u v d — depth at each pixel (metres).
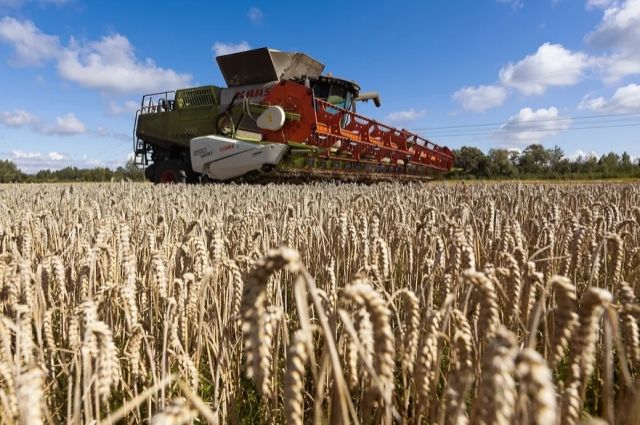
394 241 3.97
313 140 13.93
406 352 1.39
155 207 5.90
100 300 1.89
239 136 15.38
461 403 1.10
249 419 2.29
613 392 2.13
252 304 0.95
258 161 13.84
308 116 13.84
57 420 1.74
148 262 2.98
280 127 13.66
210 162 15.05
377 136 17.09
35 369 1.01
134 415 1.85
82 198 7.98
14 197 8.86
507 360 0.76
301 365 0.93
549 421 0.65
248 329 0.97
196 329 2.51
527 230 4.88
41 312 2.09
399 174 18.66
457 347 1.18
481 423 0.78
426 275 2.44
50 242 3.91
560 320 1.16
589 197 8.48
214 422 0.88
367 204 5.66
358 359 1.25
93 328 1.29
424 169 20.22
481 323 1.21
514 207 6.13
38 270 2.12
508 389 0.75
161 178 17.84
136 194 9.08
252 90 16.36
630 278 3.16
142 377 2.06
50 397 1.90
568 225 3.60
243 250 3.48
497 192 9.91
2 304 2.38
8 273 2.16
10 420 1.19
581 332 1.11
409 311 1.37
